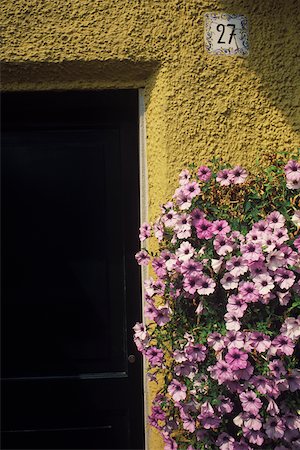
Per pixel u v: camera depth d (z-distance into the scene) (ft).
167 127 8.82
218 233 7.79
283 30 9.03
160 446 8.89
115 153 9.59
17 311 9.53
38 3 8.79
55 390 9.48
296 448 7.74
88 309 9.54
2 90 9.07
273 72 9.02
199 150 8.85
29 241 9.56
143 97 9.25
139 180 9.50
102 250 9.57
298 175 7.87
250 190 8.28
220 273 7.93
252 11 9.02
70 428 9.48
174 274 8.11
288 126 8.99
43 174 9.57
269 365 7.52
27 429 9.47
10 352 9.50
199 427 8.02
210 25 8.95
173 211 8.08
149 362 8.48
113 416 9.53
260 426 7.54
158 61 8.87
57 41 8.77
